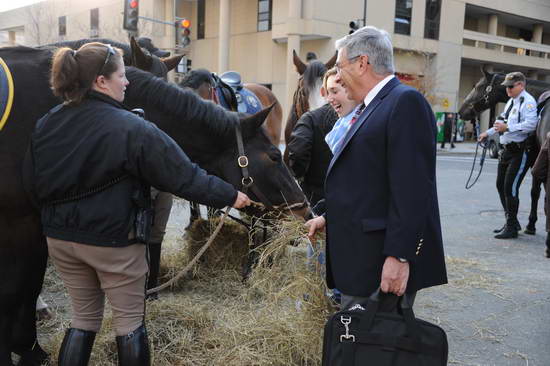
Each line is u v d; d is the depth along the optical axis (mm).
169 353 2867
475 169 13562
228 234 4344
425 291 4172
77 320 2242
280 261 3062
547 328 3486
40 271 2584
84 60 2039
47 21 28797
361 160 2027
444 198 8859
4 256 2424
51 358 2807
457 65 28734
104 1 29844
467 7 29641
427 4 26938
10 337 2525
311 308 2754
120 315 2174
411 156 1898
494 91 7578
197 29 28031
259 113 2900
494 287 4281
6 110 2338
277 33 23766
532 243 5875
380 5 24828
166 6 25891
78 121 2039
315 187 3438
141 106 2738
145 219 2152
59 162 2020
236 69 26625
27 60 2512
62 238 2078
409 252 1882
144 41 4773
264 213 3072
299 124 3367
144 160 2027
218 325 3184
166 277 4000
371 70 2080
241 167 2906
